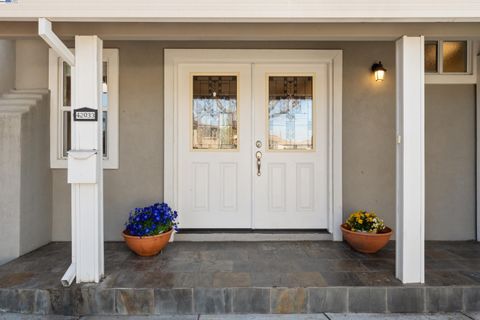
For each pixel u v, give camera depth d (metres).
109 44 3.91
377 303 2.65
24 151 3.46
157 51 3.95
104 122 3.99
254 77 4.05
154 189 3.98
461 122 4.03
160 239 3.34
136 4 2.38
